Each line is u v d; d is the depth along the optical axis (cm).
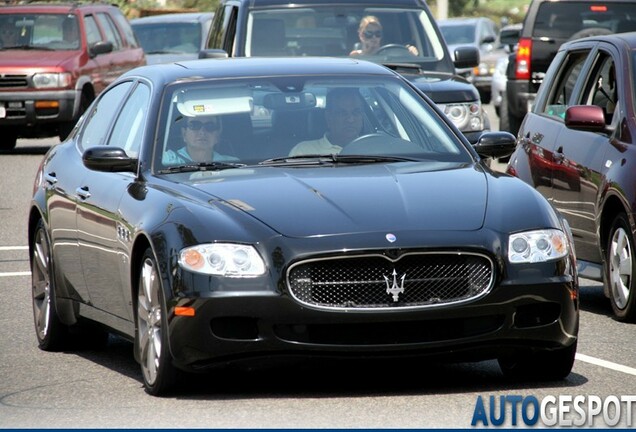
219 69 2230
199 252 1789
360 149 2108
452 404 1770
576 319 1856
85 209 2144
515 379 1923
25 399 1891
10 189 4812
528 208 1870
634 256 2372
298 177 1958
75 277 2203
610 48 2702
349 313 1756
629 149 2450
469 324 1792
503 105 5322
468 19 9606
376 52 4044
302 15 4041
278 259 1769
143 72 2291
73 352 2289
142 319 1923
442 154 2119
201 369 1792
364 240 1772
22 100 5881
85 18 6194
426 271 1783
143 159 2066
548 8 5066
